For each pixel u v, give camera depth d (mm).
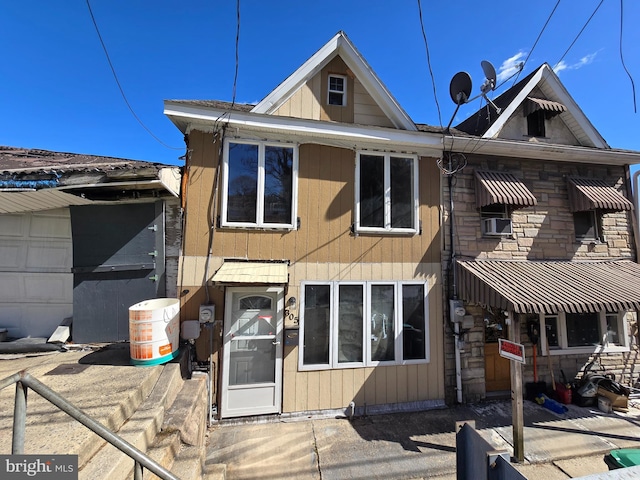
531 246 7105
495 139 6672
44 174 4645
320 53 6215
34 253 5719
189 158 5691
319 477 4156
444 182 6828
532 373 6711
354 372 5984
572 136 7785
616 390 6316
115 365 4379
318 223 6109
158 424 3498
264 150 6016
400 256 6445
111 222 5566
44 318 5680
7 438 2490
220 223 5711
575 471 4355
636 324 7320
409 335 6367
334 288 6062
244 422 5438
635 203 7723
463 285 6363
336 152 6305
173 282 5676
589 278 6250
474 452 2166
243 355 5648
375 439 5023
